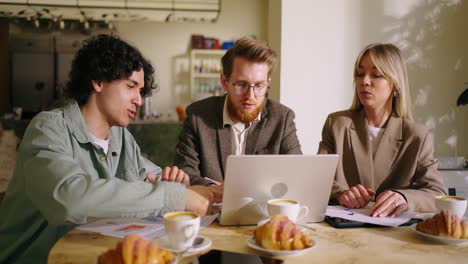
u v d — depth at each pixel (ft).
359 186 4.55
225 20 22.47
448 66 9.35
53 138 3.78
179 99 22.49
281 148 5.98
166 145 14.75
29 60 21.61
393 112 5.72
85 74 4.14
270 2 10.22
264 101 6.07
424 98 9.36
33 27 21.84
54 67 21.81
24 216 3.96
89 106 4.30
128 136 5.04
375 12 9.07
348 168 5.69
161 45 22.26
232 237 3.39
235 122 5.85
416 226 3.52
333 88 9.13
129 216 3.32
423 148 5.37
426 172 5.22
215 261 2.70
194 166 5.73
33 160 3.51
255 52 5.20
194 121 5.91
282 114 6.04
